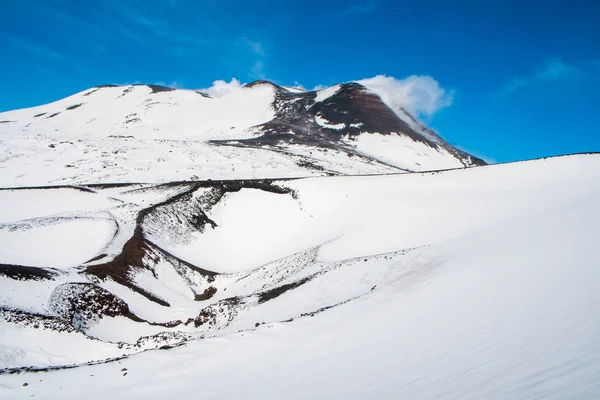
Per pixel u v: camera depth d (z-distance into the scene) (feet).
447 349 28.07
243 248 127.13
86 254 92.73
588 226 49.75
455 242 69.67
